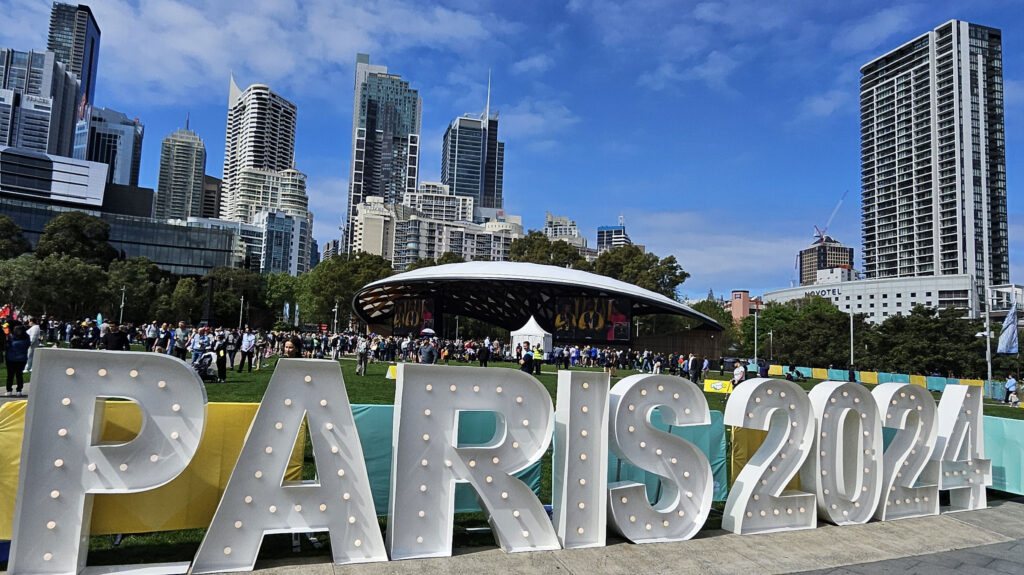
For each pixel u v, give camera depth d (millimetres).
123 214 136875
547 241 77375
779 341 66250
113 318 71938
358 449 5238
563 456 5918
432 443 5438
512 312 60531
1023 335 57719
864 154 175125
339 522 5129
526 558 5461
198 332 18609
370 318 76312
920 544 6438
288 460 5000
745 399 6449
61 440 4371
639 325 78750
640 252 75688
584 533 5902
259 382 18375
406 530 5301
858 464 7176
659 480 7219
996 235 149875
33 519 4273
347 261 78562
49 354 4367
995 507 8297
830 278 183500
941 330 52094
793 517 6828
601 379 6055
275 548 5492
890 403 7395
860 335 58562
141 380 4559
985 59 152500
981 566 5785
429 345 20203
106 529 4824
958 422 8062
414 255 171000
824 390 7109
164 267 115938
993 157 151500
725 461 7680
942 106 153375
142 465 4535
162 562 5012
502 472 5609
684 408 6406
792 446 6852
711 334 55719
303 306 90625
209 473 5246
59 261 58938
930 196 154375
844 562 5770
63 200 126375
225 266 110438
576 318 51156
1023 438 8430
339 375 5227
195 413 4684
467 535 6191
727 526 6660
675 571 5340
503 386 5691
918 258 157000
